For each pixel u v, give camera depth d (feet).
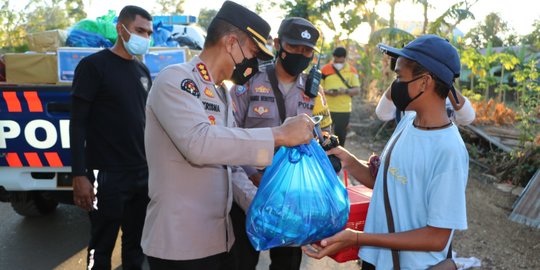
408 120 6.48
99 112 9.59
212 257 6.61
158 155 6.27
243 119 8.91
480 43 93.76
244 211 7.79
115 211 9.80
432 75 5.55
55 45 13.99
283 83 8.87
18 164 11.34
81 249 13.37
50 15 96.48
